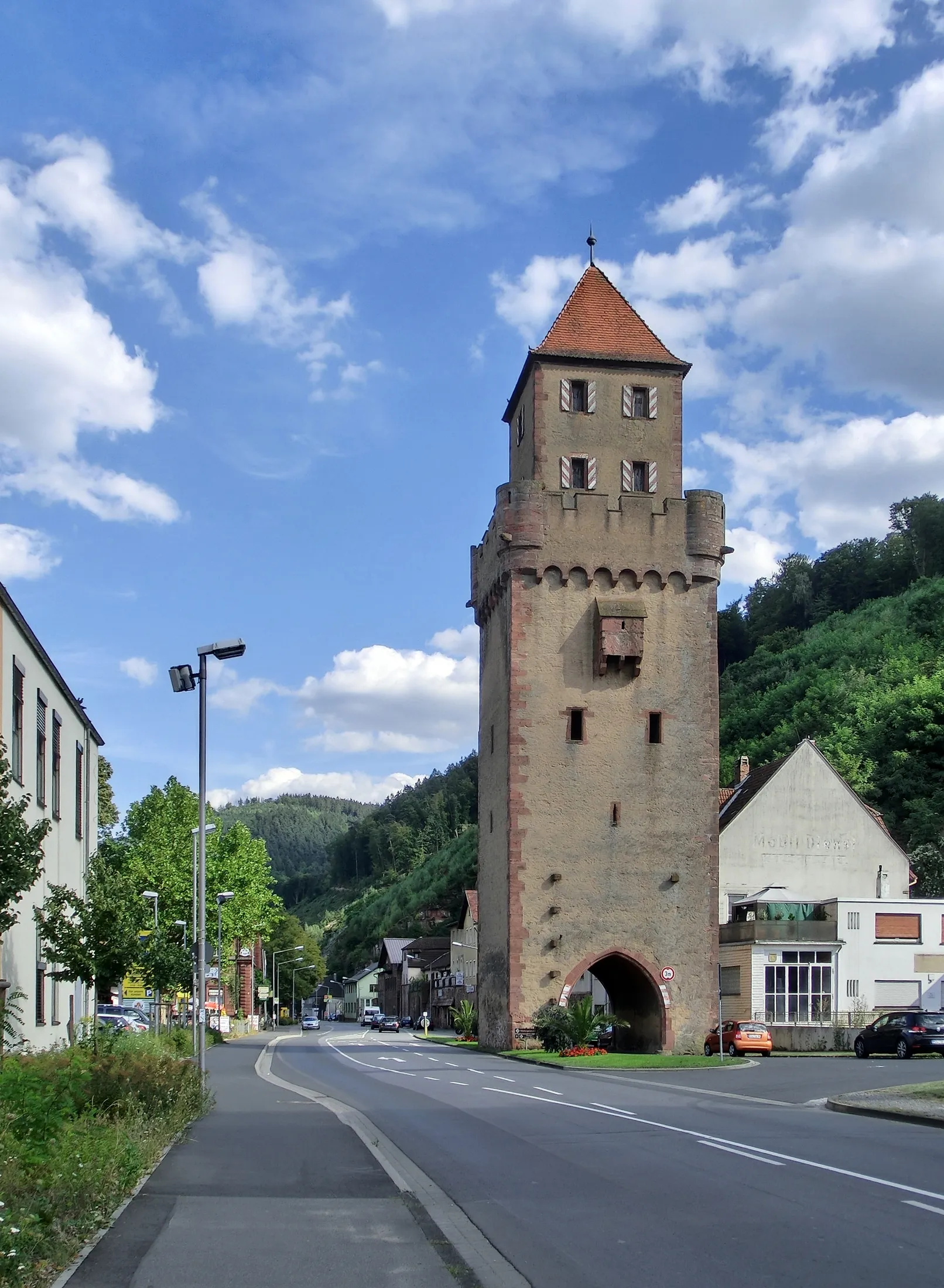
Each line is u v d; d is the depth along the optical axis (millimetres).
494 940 54406
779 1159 16141
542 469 55125
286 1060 49812
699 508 54031
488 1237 11508
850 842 69625
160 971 44812
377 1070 41500
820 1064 40906
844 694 115812
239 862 78625
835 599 164875
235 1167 15891
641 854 51906
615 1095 28578
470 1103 26250
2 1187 10953
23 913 30812
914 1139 18469
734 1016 62406
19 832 20422
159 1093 20203
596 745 52344
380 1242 11266
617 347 56531
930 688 102125
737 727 131500
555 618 52906
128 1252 10719
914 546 161500
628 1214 12562
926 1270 9828
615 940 51156
